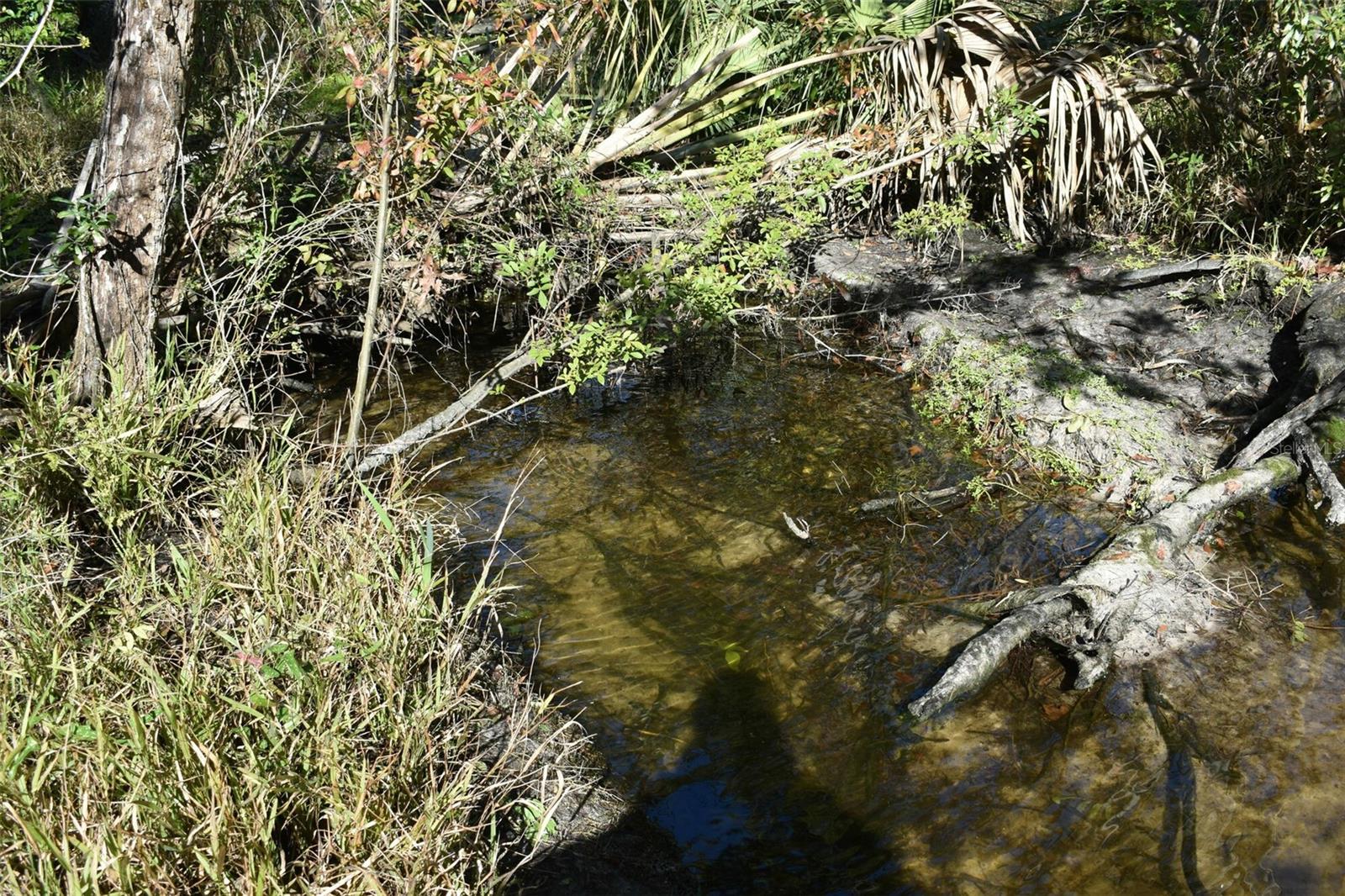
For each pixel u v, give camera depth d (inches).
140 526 166.9
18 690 120.3
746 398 255.4
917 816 139.3
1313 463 207.8
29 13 355.9
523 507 208.7
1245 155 294.5
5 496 154.9
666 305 240.7
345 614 137.0
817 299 297.3
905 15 328.5
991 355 251.6
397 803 114.6
